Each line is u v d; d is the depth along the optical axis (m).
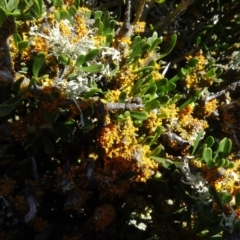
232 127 0.45
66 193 0.40
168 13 0.50
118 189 0.40
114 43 0.43
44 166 0.43
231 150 0.45
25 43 0.39
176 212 0.43
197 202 0.40
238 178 0.41
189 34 0.51
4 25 0.37
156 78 0.44
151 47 0.43
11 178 0.41
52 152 0.41
